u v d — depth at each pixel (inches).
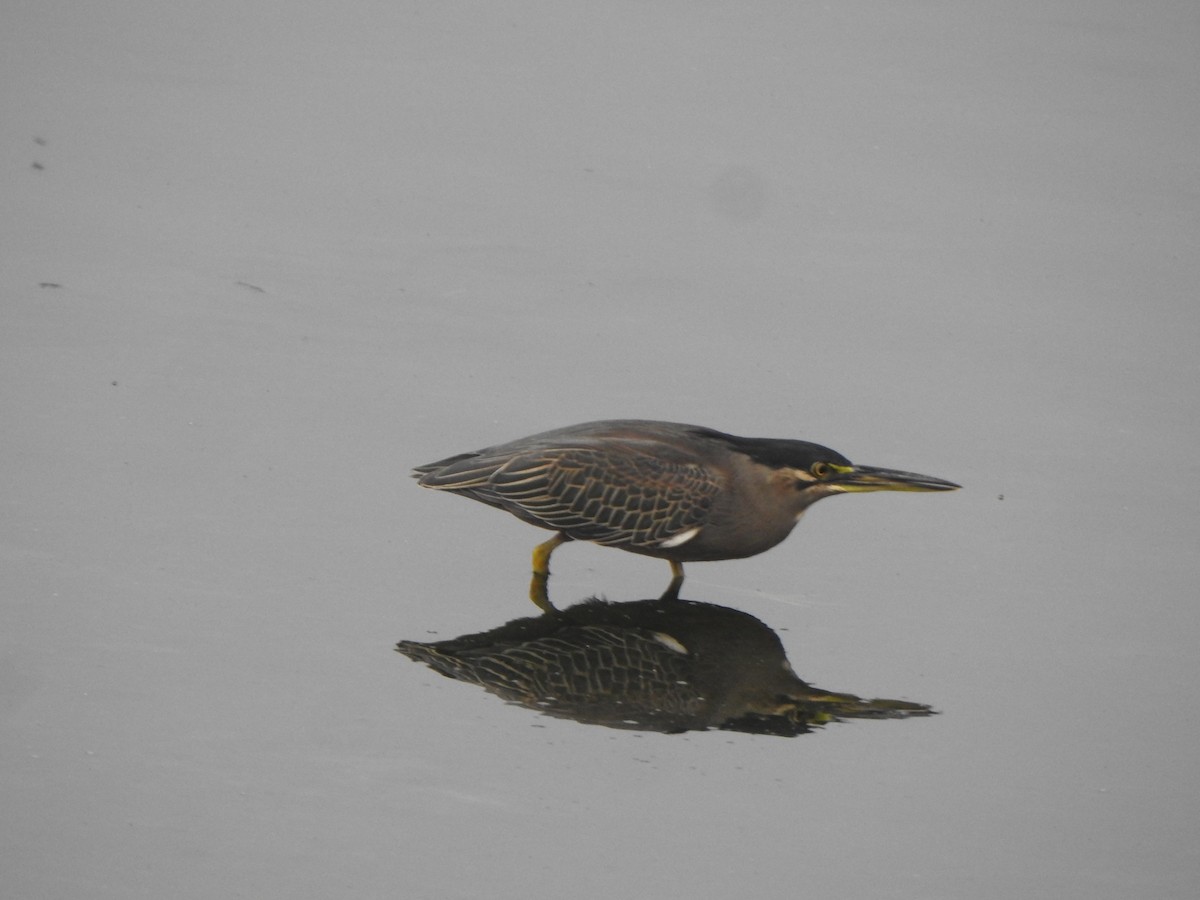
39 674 463.2
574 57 992.2
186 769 429.1
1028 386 684.7
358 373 659.4
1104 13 1089.4
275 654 483.8
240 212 796.0
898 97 959.6
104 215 781.3
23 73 927.0
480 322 708.0
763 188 850.1
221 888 386.9
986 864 417.1
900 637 523.5
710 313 730.2
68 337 667.4
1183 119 949.2
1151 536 581.3
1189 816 440.5
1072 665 509.0
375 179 839.1
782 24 1055.6
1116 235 821.2
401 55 986.1
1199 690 497.0
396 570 536.4
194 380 643.5
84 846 398.0
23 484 560.4
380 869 396.8
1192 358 713.0
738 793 440.5
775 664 507.2
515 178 846.5
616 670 498.0
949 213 836.6
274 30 1016.9
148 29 1005.2
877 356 701.9
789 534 575.8
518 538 571.2
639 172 860.6
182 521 549.0
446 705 468.8
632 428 557.9
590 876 400.8
